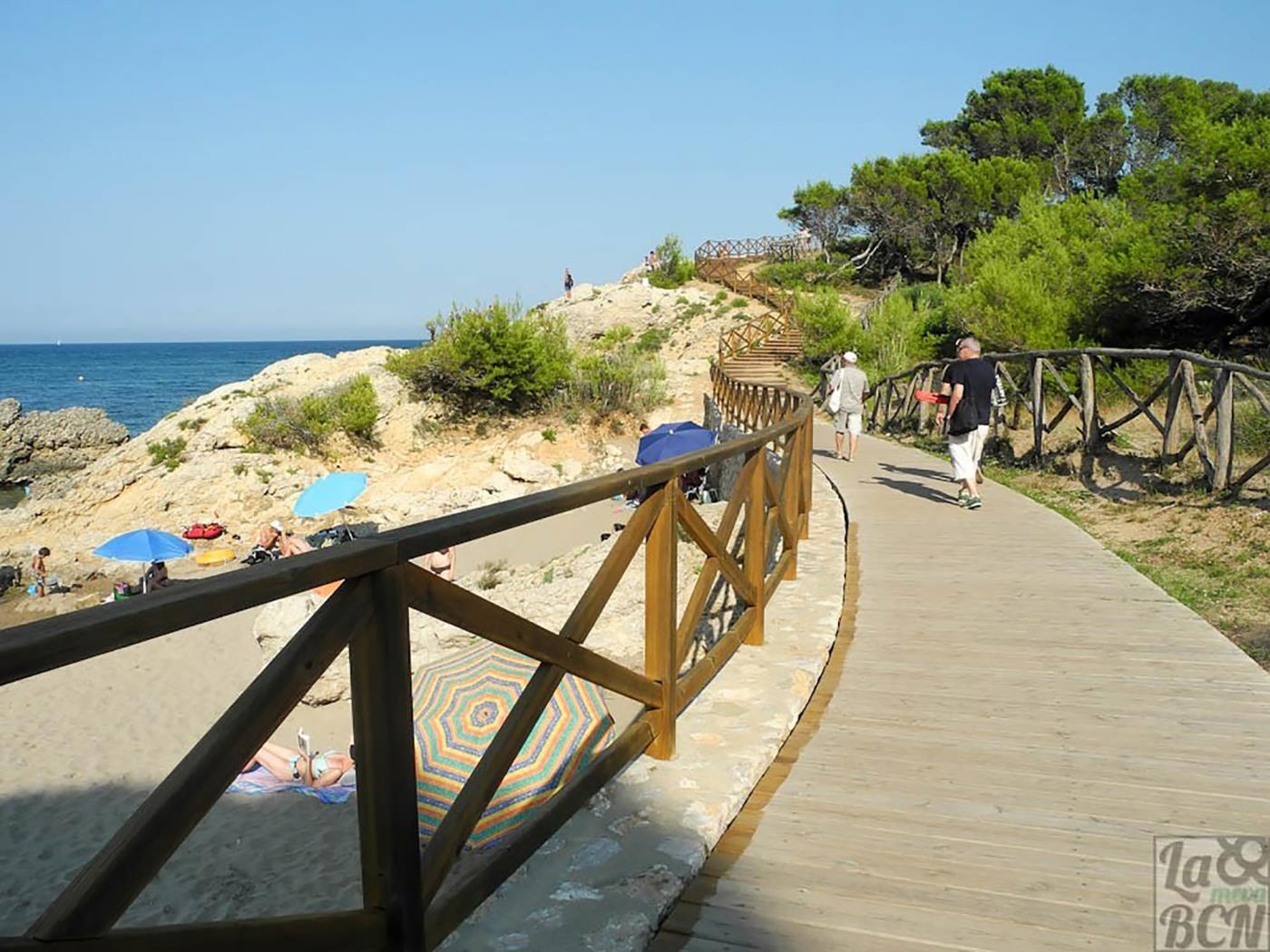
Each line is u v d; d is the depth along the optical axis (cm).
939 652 556
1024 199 2758
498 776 268
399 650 217
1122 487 1069
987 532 906
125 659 1239
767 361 3362
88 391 8775
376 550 207
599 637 954
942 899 299
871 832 344
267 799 744
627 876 302
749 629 546
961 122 5106
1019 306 2150
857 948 273
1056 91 4812
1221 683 495
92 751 979
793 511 789
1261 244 1795
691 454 398
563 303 4528
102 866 154
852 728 445
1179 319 2048
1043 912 290
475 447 2728
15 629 142
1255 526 818
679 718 435
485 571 1371
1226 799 366
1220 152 1900
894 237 4725
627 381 2870
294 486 2445
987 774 392
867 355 2967
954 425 1034
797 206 5425
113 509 2350
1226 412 912
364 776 215
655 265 5172
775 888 307
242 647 1277
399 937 219
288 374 3077
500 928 276
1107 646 558
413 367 2798
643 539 371
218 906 584
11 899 692
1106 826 346
